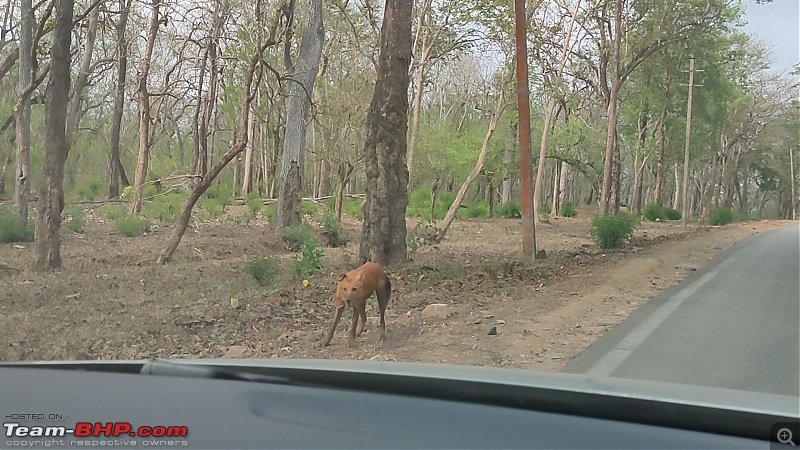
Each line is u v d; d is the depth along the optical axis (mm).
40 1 18984
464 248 21375
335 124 26156
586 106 44750
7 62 20938
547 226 35969
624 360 7320
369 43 26609
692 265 17031
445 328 8883
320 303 10758
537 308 10531
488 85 38312
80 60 28016
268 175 41219
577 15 30297
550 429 2910
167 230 22484
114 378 3625
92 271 14086
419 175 34500
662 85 38594
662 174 47094
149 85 37500
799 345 8062
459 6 21875
